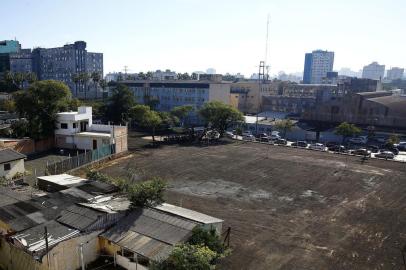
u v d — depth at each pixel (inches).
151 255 799.7
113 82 4753.9
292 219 1237.1
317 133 3125.0
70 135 2266.2
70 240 851.4
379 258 974.4
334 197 1483.8
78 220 935.7
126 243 856.3
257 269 904.9
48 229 896.3
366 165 2068.2
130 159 2091.5
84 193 1132.5
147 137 2908.5
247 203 1390.3
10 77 4547.2
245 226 1168.2
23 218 940.0
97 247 921.5
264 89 5570.9
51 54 6766.7
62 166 1691.7
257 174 1820.9
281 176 1791.3
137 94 4473.4
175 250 733.3
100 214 951.0
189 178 1721.2
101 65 7372.1
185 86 4084.6
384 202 1430.9
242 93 4906.5
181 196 1451.8
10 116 3090.6
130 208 1016.2
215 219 994.1
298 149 2571.4
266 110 4739.2
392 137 2652.6
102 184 1232.8
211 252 756.0
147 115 2596.0
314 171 1899.6
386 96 3951.8
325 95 4266.7
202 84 3951.8
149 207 1028.5
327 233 1128.2
